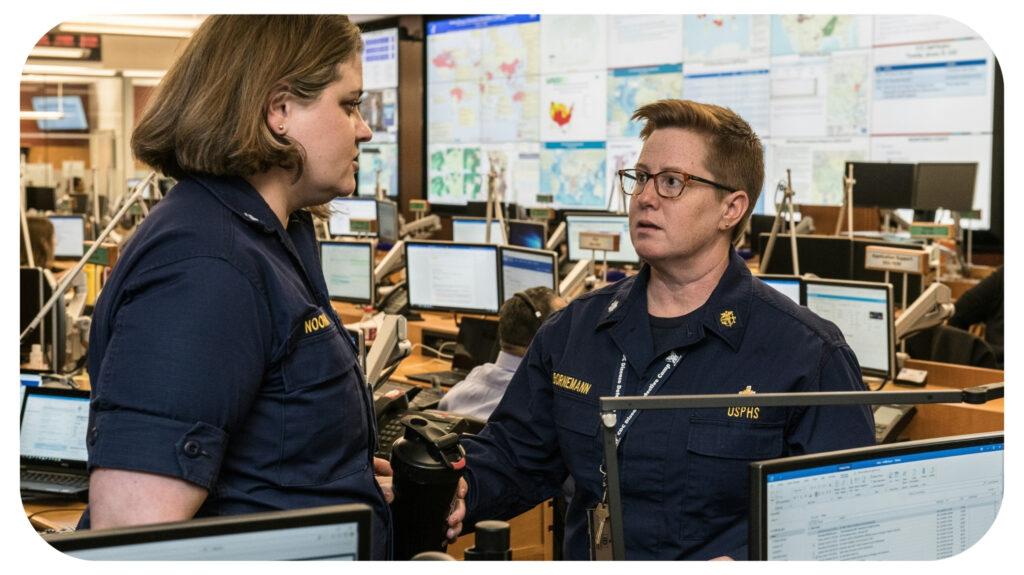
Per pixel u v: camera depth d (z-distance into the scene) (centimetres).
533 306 286
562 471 168
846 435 142
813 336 145
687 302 151
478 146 1013
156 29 1325
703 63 825
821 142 765
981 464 125
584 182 915
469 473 160
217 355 110
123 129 1380
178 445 107
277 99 121
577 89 913
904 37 717
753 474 111
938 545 123
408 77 1080
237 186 121
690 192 146
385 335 209
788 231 628
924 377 338
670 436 144
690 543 143
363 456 130
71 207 941
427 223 690
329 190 127
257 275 116
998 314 471
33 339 370
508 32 967
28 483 254
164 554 86
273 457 118
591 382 153
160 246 113
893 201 622
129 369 108
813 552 115
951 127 701
